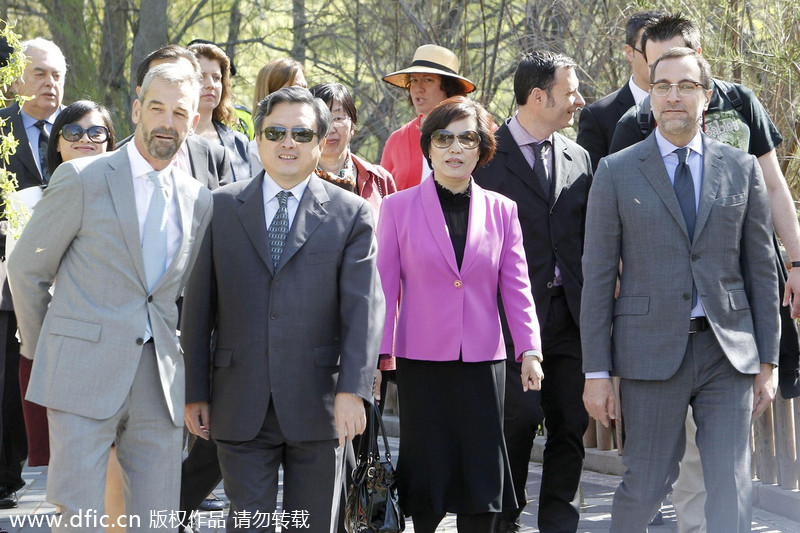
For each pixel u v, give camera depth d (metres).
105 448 4.80
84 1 19.59
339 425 5.04
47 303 4.94
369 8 16.36
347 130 6.78
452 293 5.58
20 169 7.84
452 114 5.65
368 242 5.26
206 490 5.87
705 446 5.29
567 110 6.49
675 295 5.28
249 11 19.97
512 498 5.63
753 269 5.41
